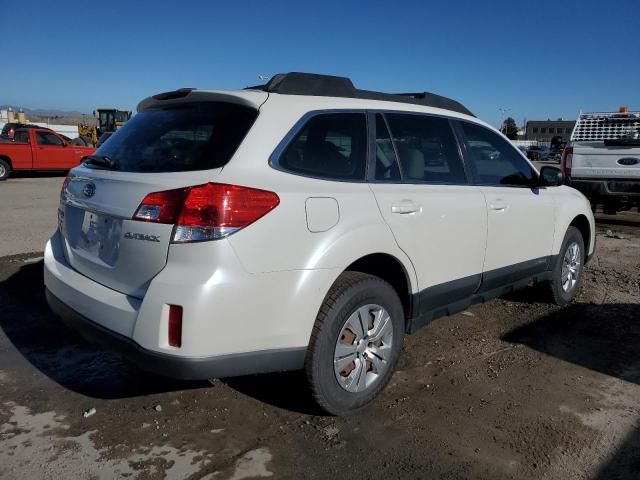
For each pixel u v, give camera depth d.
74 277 3.27
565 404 3.50
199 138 3.00
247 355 2.76
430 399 3.53
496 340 4.54
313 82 3.36
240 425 3.17
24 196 13.70
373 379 3.37
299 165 3.03
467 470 2.81
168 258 2.69
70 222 3.48
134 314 2.74
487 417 3.32
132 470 2.75
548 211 4.83
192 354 2.61
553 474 2.79
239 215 2.68
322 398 3.09
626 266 7.05
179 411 3.31
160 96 3.44
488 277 4.20
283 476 2.73
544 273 4.96
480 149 4.33
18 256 6.74
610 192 9.63
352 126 3.38
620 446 3.04
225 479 2.70
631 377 3.90
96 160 3.42
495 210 4.16
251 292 2.71
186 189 2.69
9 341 4.27
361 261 3.36
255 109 3.01
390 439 3.07
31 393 3.48
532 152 59.00
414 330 3.68
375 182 3.40
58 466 2.76
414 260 3.50
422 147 3.81
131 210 2.85
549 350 4.35
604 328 4.83
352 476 2.74
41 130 19.25
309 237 2.91
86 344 4.24
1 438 2.98
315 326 3.00
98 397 3.45
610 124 10.70
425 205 3.57
